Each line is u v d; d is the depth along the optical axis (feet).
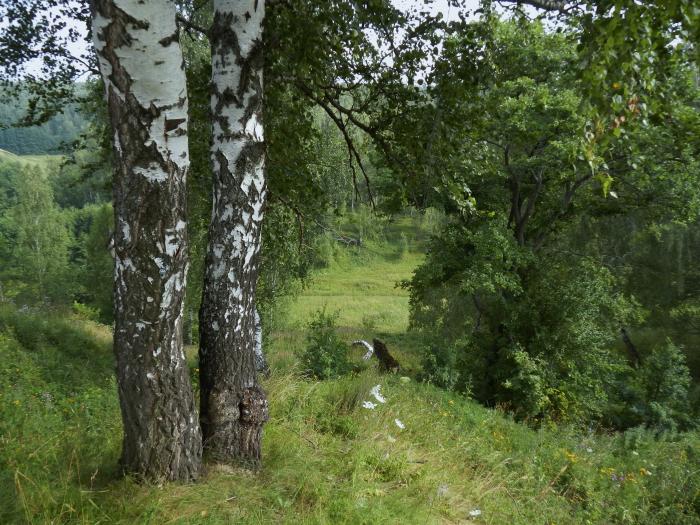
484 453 21.97
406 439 20.12
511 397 49.06
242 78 12.35
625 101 9.09
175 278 10.25
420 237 204.33
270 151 22.98
